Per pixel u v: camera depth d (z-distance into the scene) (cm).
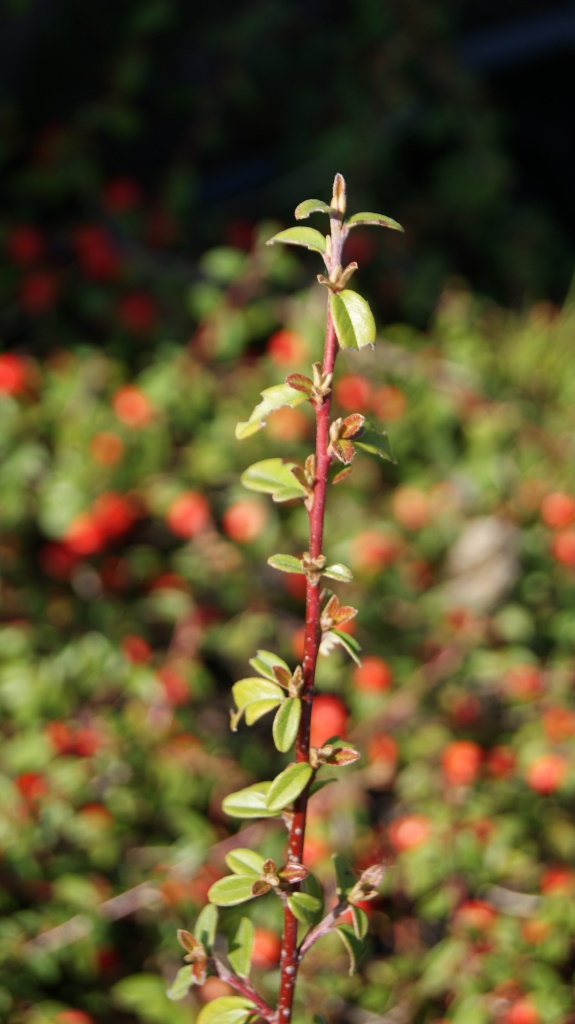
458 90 500
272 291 405
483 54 594
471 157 500
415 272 462
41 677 297
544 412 392
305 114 528
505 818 290
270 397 123
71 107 481
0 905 259
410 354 376
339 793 290
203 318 373
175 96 494
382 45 495
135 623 325
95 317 385
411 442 367
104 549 339
